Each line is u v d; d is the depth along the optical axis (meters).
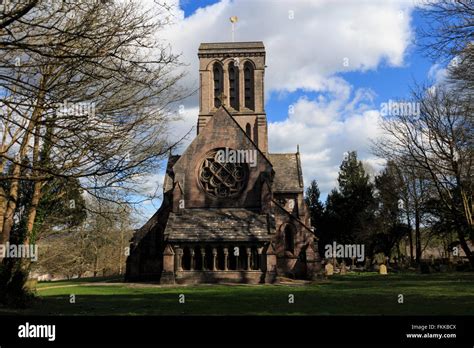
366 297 20.98
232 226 36.97
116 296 23.89
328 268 46.72
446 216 47.88
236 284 33.84
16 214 24.25
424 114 40.12
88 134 12.81
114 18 11.60
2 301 17.28
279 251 40.53
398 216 65.94
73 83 12.60
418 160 42.34
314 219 78.44
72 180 12.98
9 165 18.47
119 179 13.62
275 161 53.03
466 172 39.19
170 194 42.59
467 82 20.02
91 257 64.50
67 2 11.34
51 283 42.41
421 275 40.50
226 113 41.09
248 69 59.88
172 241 35.84
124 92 14.04
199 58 59.75
